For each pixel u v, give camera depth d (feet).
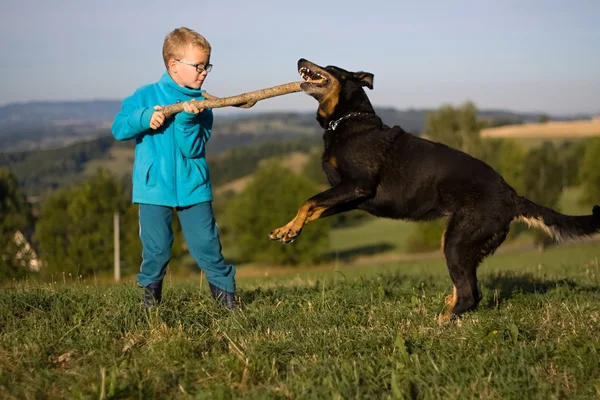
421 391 10.67
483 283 22.09
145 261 15.19
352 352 12.51
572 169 166.81
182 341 12.43
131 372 11.23
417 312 15.78
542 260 98.48
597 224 16.11
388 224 195.62
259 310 15.28
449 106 156.66
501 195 16.30
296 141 318.04
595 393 11.05
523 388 10.86
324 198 16.61
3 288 17.29
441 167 16.63
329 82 17.54
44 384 10.93
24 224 118.21
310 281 23.53
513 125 238.89
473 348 12.92
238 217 141.08
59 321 14.01
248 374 11.30
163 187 14.75
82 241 115.24
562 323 14.51
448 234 16.39
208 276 16.01
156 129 14.84
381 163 16.96
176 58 15.03
